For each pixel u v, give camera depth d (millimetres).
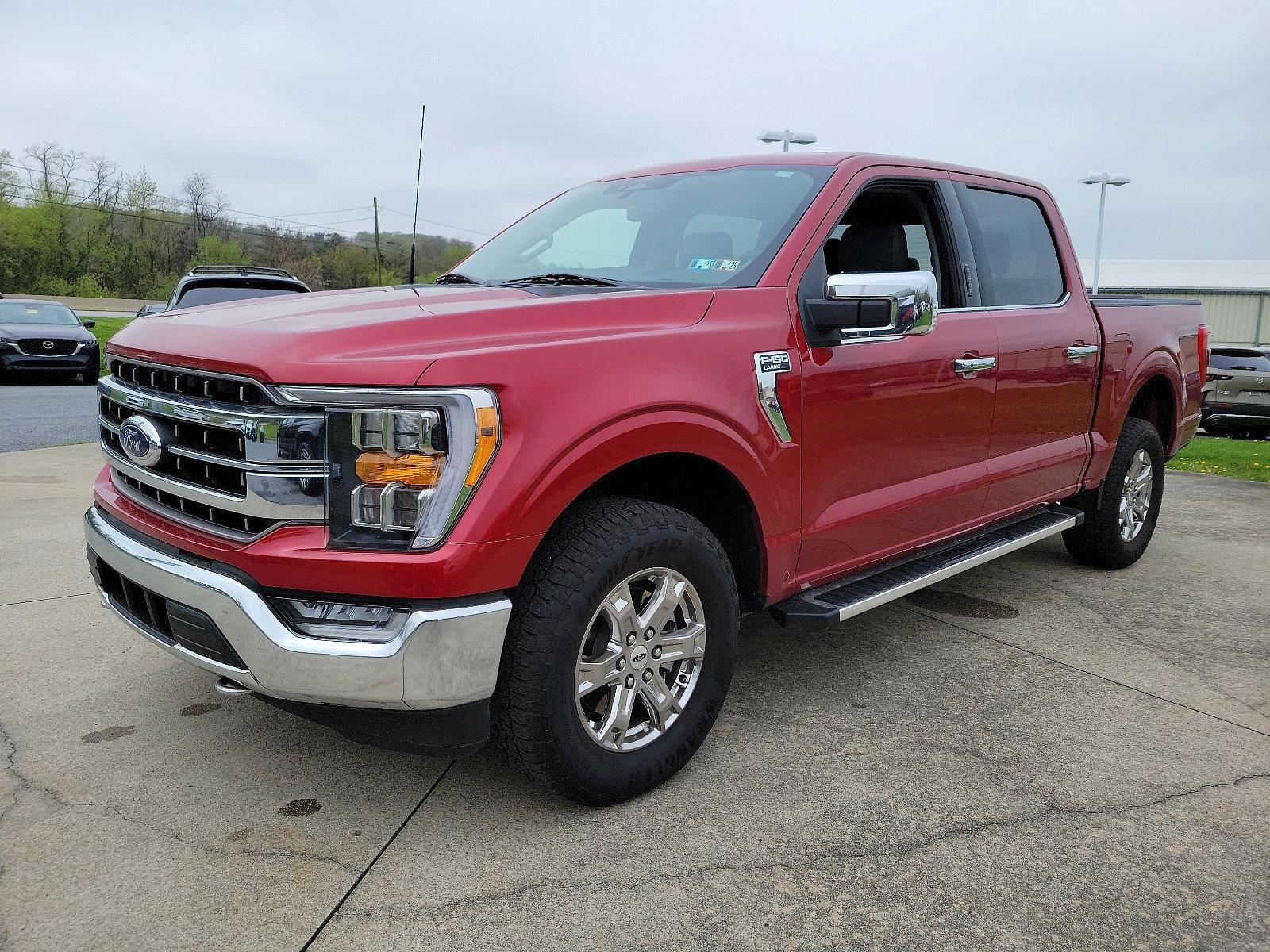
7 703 3201
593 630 2504
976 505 3795
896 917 2135
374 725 2275
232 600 2225
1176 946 2049
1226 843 2443
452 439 2172
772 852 2383
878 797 2656
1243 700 3373
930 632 4059
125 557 2520
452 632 2182
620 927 2090
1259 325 48312
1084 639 3988
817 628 2967
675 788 2703
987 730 3100
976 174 3992
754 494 2812
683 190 3529
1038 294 4215
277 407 2197
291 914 2125
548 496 2268
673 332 2658
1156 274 51625
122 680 3398
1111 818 2559
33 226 64438
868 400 3170
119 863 2307
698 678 2742
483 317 2465
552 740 2371
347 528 2197
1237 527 6328
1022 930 2096
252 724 3062
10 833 2430
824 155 3473
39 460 8055
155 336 2623
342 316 2482
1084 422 4434
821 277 3121
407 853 2367
